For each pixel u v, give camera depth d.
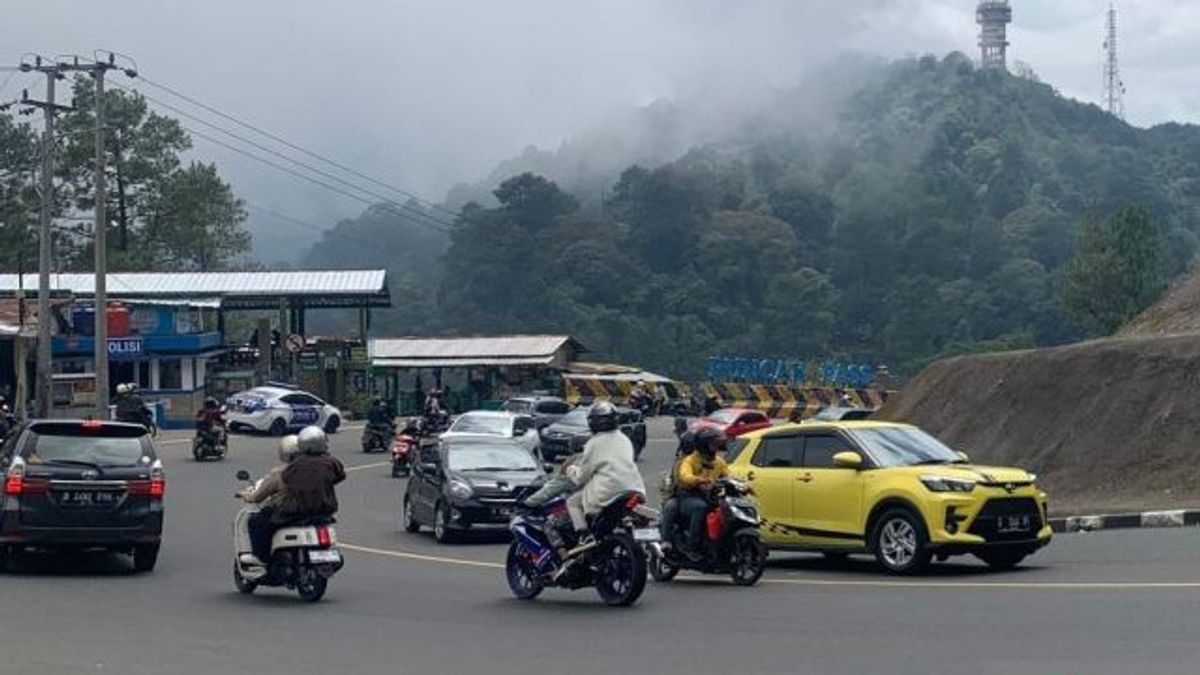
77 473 18.19
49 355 47.06
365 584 17.92
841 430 18.55
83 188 92.00
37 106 47.62
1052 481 27.88
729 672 11.11
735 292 114.31
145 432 19.11
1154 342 29.38
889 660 11.38
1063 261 115.62
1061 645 11.75
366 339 75.62
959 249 116.56
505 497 24.11
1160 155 156.62
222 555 21.42
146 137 91.75
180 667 11.66
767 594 15.98
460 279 117.19
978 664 11.05
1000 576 16.97
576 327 108.06
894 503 17.52
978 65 169.38
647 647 12.46
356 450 50.41
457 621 14.34
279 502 16.17
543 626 13.88
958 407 32.91
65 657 12.16
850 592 15.88
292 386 65.62
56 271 84.12
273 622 14.36
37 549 19.23
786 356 108.44
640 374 81.38
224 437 44.47
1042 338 106.75
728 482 17.09
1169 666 10.70
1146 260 69.75
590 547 15.22
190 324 66.44
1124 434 27.81
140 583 17.88
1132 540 20.53
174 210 93.56
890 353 108.62
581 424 44.78
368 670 11.50
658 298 113.38
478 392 79.31
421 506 25.62
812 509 18.38
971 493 17.06
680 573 18.39
